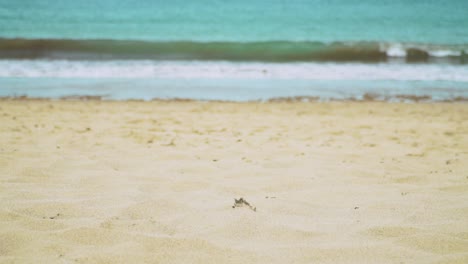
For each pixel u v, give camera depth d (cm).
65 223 324
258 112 903
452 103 1019
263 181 447
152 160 532
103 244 289
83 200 378
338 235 308
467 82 1241
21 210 352
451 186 432
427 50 1630
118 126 750
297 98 1051
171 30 1997
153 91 1093
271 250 282
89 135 676
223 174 473
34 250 279
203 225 325
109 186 424
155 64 1412
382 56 1602
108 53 1538
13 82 1157
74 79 1207
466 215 348
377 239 301
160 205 365
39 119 793
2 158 523
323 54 1584
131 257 270
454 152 599
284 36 1895
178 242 291
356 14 2402
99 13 2336
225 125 775
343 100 1036
